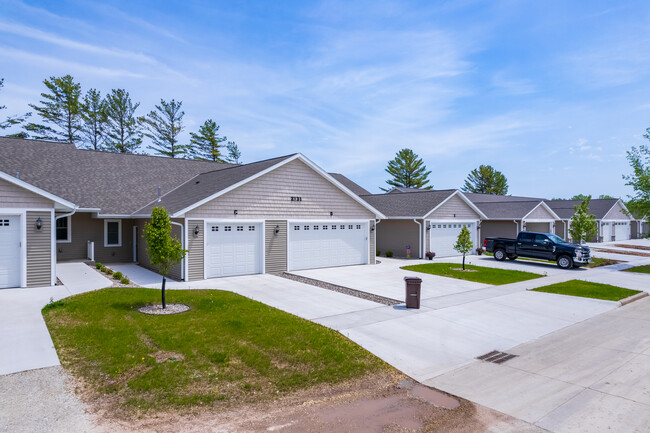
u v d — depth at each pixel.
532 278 17.56
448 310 11.53
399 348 8.31
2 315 9.59
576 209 27.78
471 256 26.97
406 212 25.67
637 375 7.02
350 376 6.93
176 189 21.52
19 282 12.77
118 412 5.49
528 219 32.03
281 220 18.08
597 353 8.19
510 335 9.34
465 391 6.41
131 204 19.45
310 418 5.50
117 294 11.87
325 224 19.92
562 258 21.48
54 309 10.01
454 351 8.21
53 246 13.21
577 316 11.15
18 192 12.62
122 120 44.09
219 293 12.80
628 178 24.28
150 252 10.46
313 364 7.31
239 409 5.73
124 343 7.85
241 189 16.77
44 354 7.31
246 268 17.19
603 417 5.53
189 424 5.27
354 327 9.66
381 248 27.70
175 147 48.66
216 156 52.00
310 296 13.09
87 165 21.67
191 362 7.13
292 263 18.61
